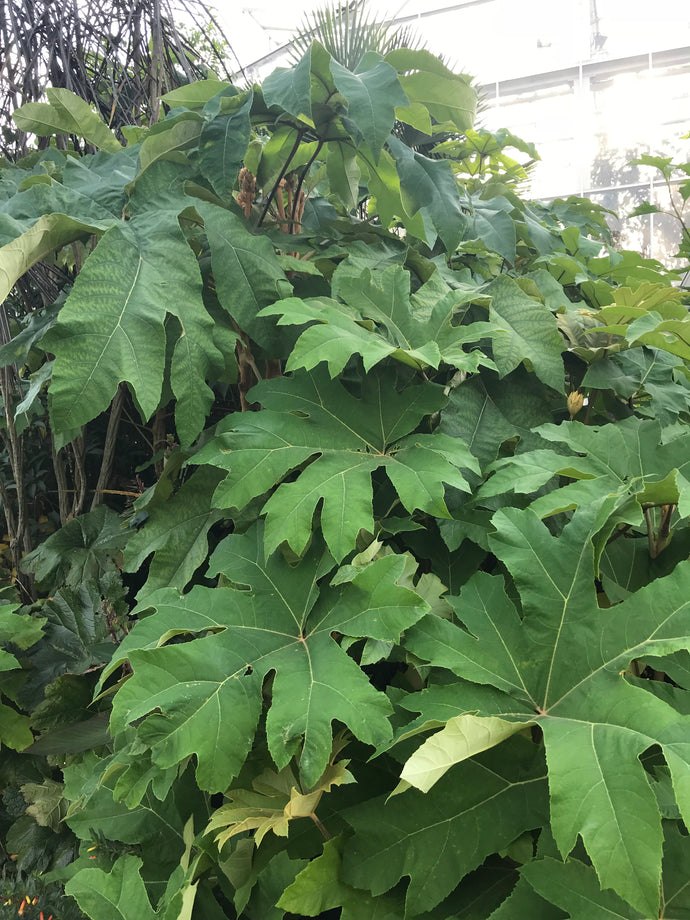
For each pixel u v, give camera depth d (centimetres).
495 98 1029
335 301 130
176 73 206
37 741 144
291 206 157
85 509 212
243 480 108
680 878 80
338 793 102
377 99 120
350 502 102
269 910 98
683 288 181
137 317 108
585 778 75
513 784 90
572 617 91
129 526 174
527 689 90
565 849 72
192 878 104
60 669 157
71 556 176
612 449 113
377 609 95
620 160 952
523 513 98
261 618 104
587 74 968
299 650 100
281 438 112
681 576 88
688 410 137
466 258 174
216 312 136
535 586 94
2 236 112
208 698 90
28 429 219
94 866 131
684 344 119
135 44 187
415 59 142
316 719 86
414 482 104
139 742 97
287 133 142
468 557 122
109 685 153
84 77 188
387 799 91
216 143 125
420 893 85
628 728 78
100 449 211
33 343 146
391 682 123
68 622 161
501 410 131
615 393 144
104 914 111
